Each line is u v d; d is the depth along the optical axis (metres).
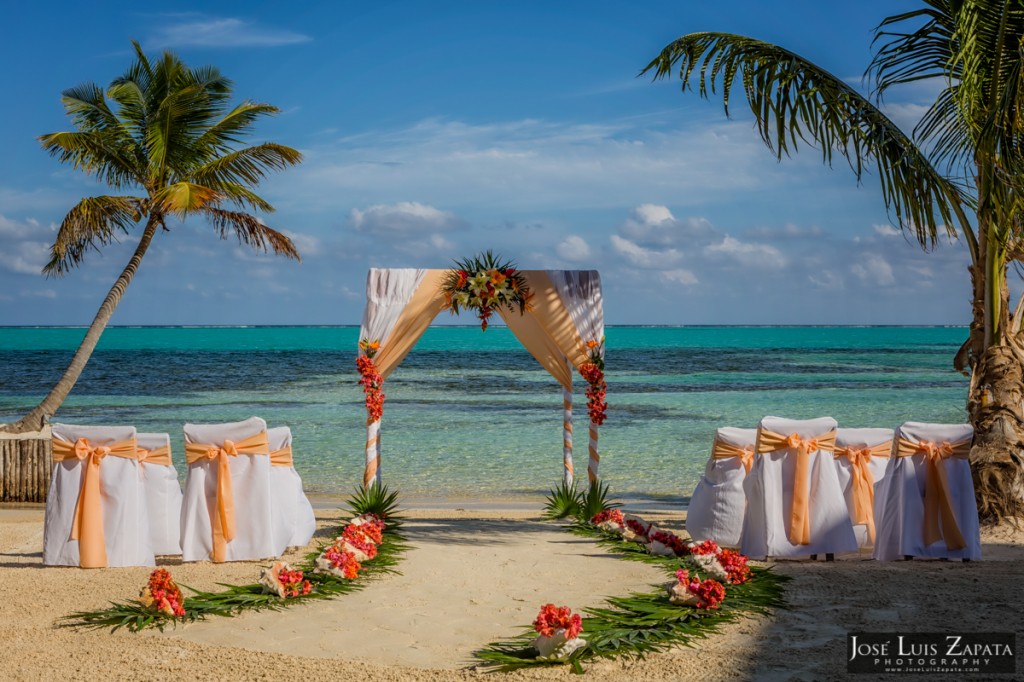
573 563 7.48
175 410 25.70
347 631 5.45
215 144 15.00
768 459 7.59
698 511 8.45
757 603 5.91
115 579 6.77
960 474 7.54
